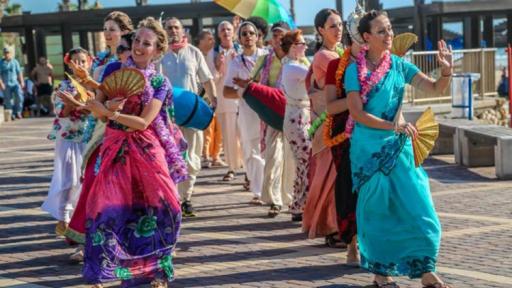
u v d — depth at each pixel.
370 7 23.97
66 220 8.59
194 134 9.88
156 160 6.64
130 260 6.54
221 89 12.56
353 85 6.56
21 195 11.89
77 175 8.57
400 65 6.69
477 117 22.25
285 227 9.17
